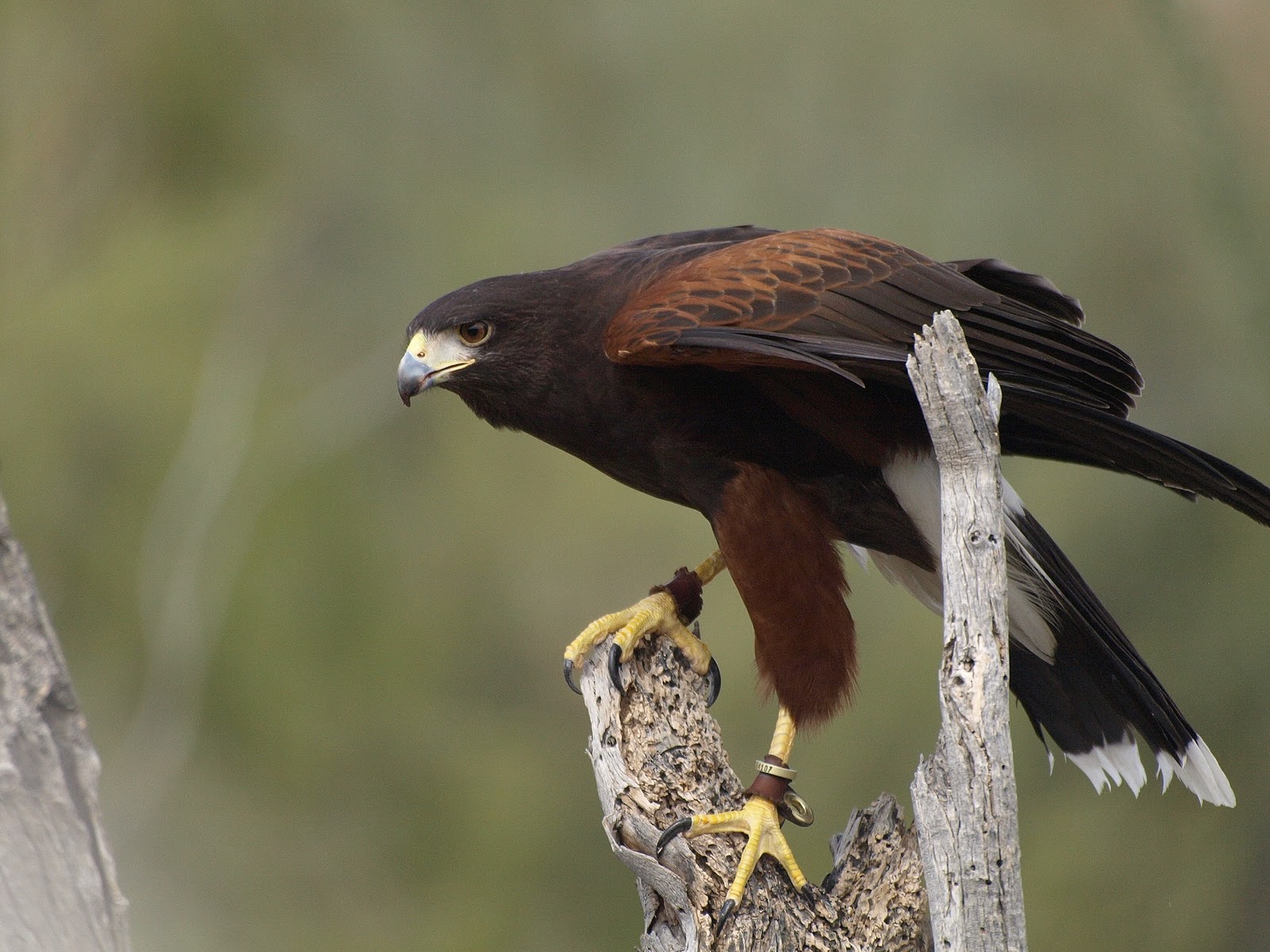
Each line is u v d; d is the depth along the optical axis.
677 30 13.57
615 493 14.03
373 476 14.41
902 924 5.30
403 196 14.10
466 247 13.91
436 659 14.21
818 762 12.48
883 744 12.42
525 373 6.86
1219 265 12.23
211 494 13.84
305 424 14.26
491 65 13.96
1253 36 11.94
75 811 3.84
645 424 6.79
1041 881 12.78
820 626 6.60
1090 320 13.12
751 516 6.69
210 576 13.94
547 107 13.96
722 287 6.32
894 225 13.20
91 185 13.62
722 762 5.79
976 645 4.45
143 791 13.45
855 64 13.37
